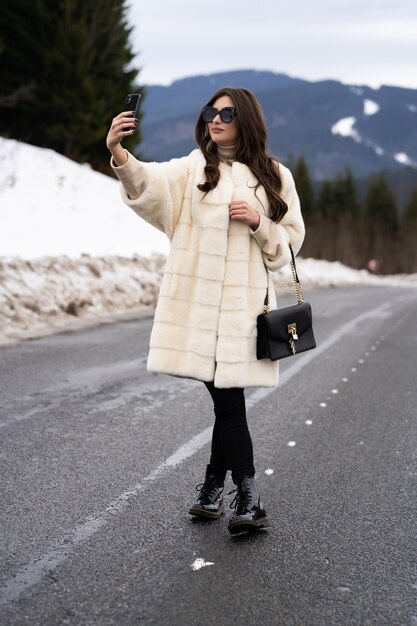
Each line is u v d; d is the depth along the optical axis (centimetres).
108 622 242
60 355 794
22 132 2464
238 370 316
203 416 550
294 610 256
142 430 502
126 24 2686
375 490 398
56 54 2380
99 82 2592
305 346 328
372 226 8125
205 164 321
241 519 317
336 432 530
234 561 296
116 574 279
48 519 333
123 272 1405
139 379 686
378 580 284
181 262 321
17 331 940
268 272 331
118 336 954
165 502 362
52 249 1548
